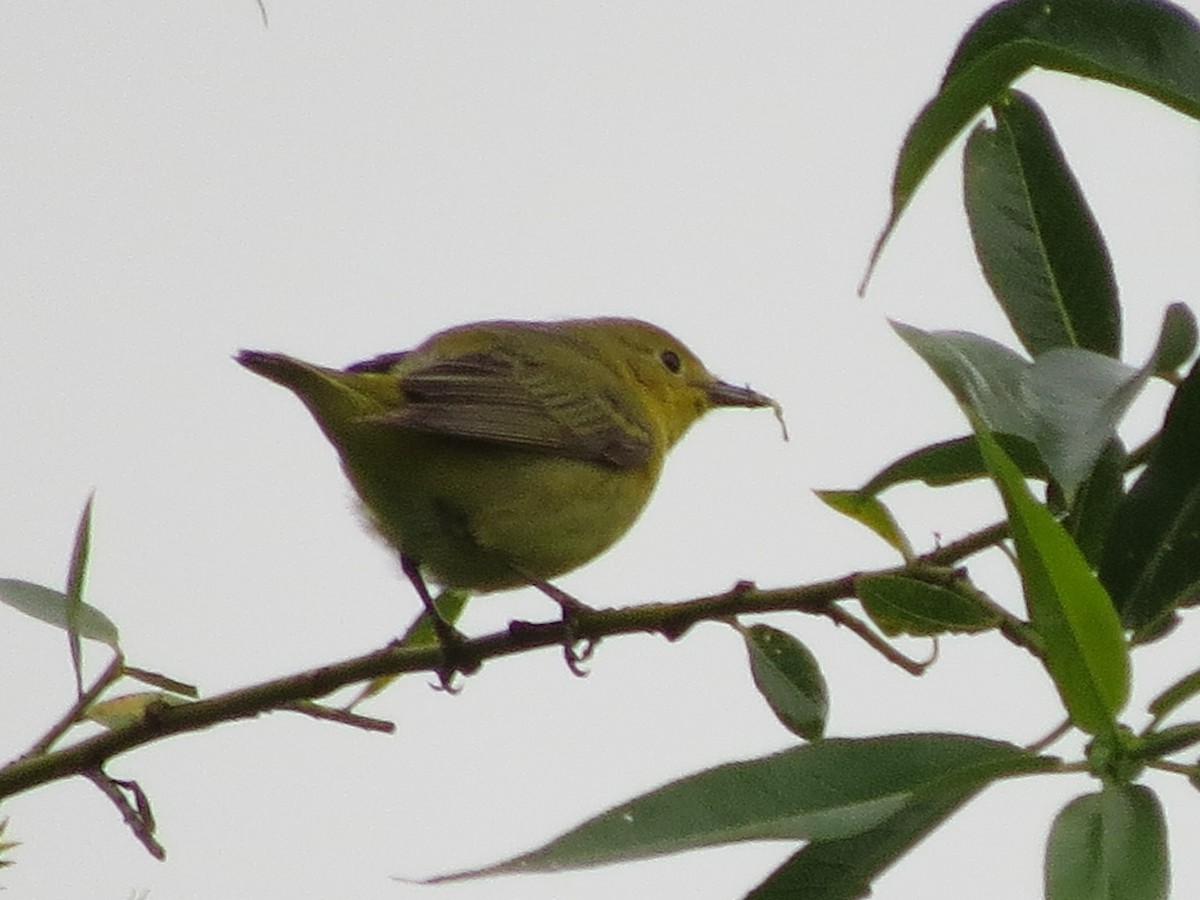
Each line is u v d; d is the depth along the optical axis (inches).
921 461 302.5
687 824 227.8
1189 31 264.2
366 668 309.6
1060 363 243.8
